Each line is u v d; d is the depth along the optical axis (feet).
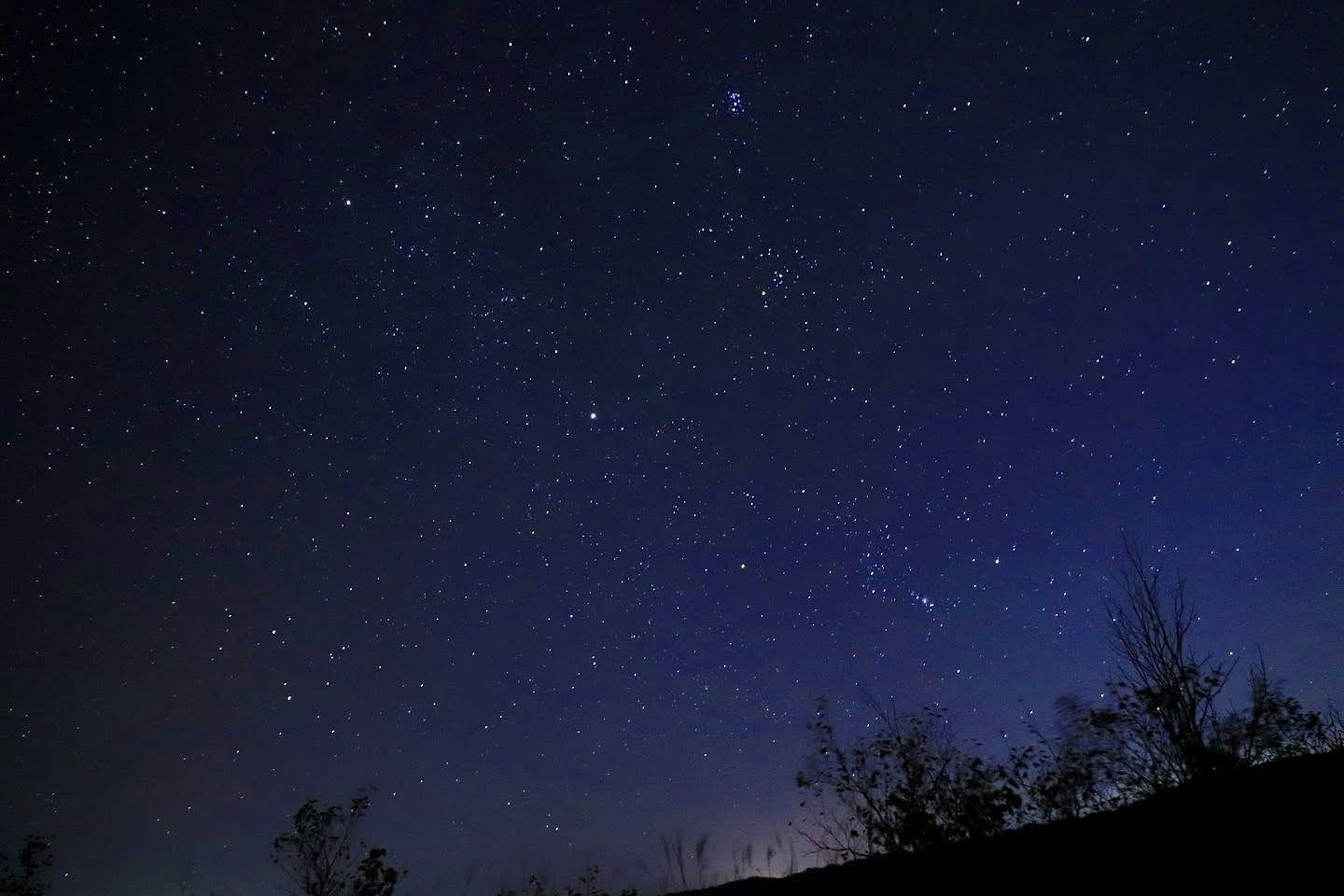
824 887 30.55
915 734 30.94
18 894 41.88
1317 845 21.47
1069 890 22.79
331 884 35.32
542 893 40.27
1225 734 26.45
